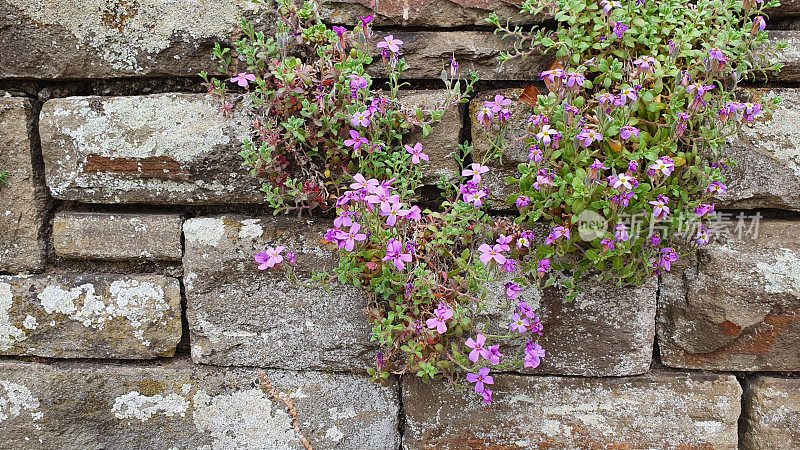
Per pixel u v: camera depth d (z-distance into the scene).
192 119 0.94
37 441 0.98
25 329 0.97
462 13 0.93
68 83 0.95
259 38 0.92
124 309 0.96
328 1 0.93
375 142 0.91
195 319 0.96
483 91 0.94
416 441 0.97
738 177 0.93
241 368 0.97
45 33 0.93
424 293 0.91
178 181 0.94
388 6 0.93
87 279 0.96
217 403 0.97
